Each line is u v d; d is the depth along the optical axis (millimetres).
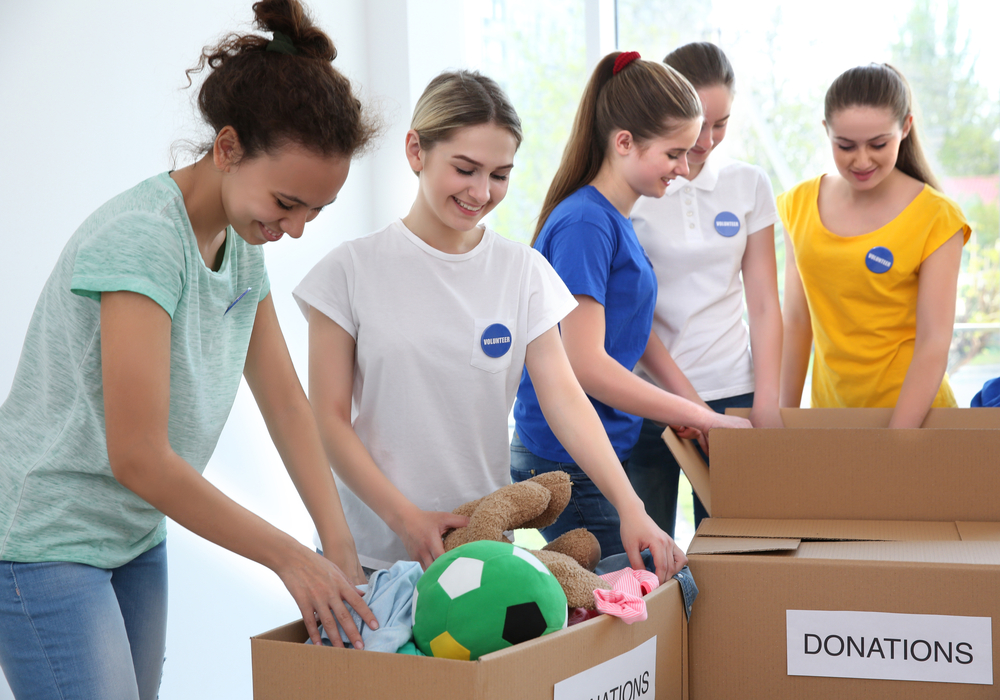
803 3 2402
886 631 973
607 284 1488
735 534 1133
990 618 943
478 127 1099
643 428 1692
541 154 2730
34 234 1538
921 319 1708
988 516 1144
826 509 1196
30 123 1529
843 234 1792
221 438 2004
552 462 1476
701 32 2516
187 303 920
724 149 2520
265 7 889
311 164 858
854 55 2371
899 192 1754
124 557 1022
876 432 1175
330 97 855
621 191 1524
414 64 2549
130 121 1739
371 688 736
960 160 2305
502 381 1212
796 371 1974
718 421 1416
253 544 855
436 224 1188
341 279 1183
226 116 864
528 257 1247
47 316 931
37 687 927
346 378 1185
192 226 931
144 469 839
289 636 840
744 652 1021
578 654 795
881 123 1654
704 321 1771
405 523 1049
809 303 1892
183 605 1862
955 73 2283
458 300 1187
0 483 946
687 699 1034
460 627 766
